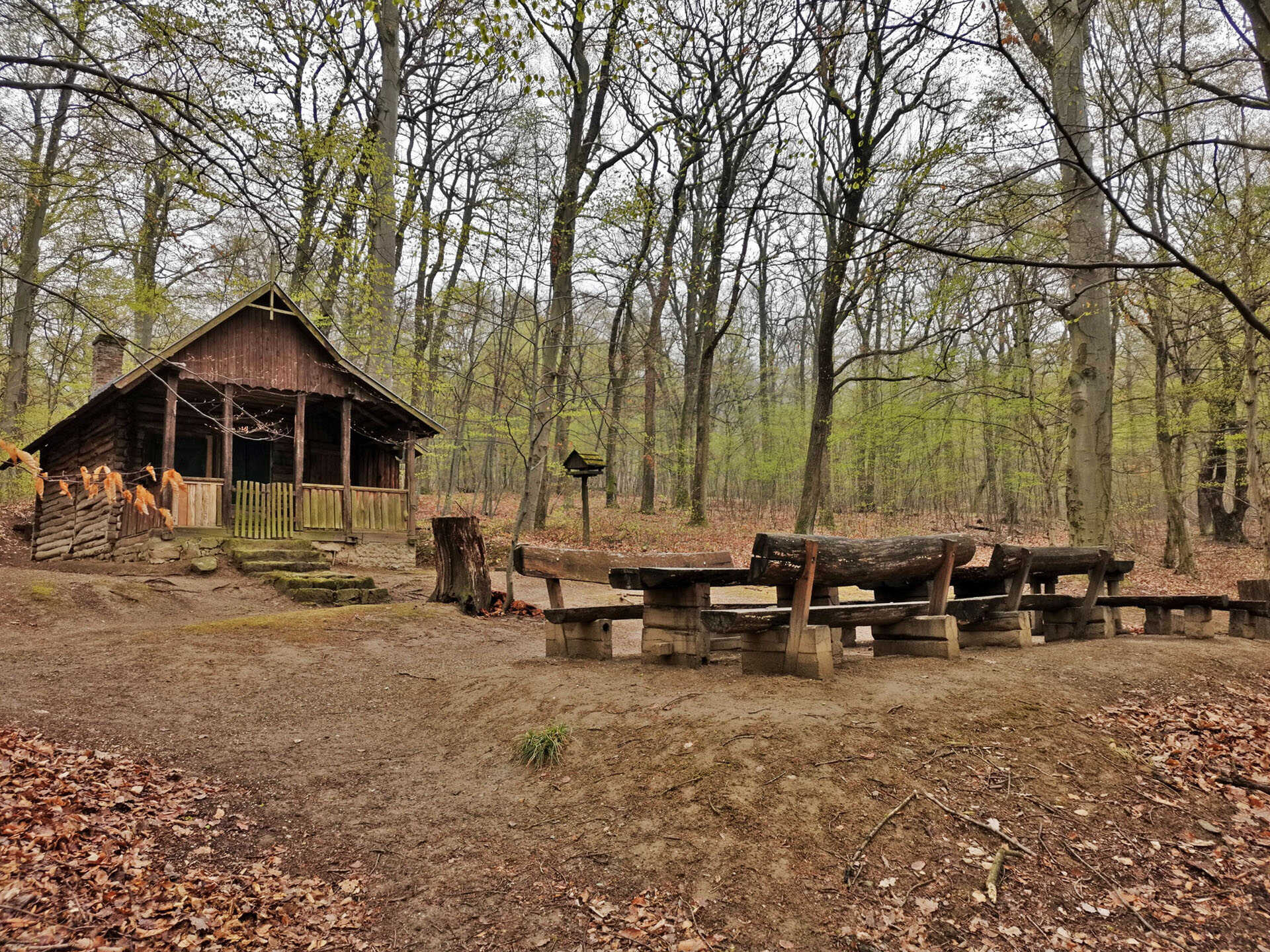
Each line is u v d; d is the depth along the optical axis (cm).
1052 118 392
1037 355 1719
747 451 2933
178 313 2366
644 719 443
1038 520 2619
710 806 357
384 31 1648
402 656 779
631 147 1808
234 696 621
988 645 614
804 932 293
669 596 550
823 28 878
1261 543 2111
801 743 386
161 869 353
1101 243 1060
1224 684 556
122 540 1382
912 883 314
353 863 372
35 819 367
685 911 310
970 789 369
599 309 2219
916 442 2202
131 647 739
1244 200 889
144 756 480
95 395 1377
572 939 305
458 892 341
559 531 2147
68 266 1855
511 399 1084
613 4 969
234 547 1320
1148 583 1506
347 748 517
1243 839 359
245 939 311
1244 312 402
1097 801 376
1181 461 1772
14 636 788
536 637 898
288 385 1479
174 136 433
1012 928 296
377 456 1756
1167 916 306
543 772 427
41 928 292
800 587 473
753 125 1958
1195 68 503
